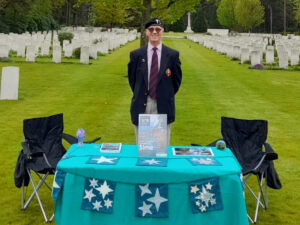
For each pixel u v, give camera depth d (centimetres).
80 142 457
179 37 5875
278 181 492
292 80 1642
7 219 461
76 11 6462
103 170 385
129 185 384
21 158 480
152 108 487
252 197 536
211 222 385
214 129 861
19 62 1977
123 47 3397
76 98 1176
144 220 384
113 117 955
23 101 1117
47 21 5288
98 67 1928
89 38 3316
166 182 382
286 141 789
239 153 525
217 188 385
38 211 484
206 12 8875
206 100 1187
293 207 505
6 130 829
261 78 1681
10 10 4284
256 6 6269
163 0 1684
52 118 547
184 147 452
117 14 5081
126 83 1470
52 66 1894
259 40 3766
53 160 512
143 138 419
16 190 543
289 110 1074
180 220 383
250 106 1116
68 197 390
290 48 2511
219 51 3134
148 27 474
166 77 480
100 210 386
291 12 8875
